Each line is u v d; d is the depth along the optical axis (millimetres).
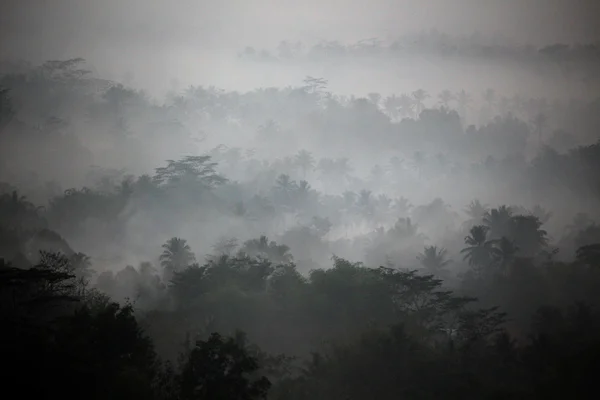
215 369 98312
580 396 122062
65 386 91375
